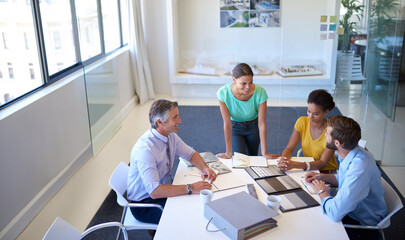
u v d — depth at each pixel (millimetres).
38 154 3240
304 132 2758
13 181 2879
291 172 2416
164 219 1896
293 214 1938
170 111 2232
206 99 6285
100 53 4965
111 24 5527
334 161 2773
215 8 5824
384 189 2217
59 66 4023
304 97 4578
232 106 2977
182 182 2268
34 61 3514
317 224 1861
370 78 3969
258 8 5734
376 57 3900
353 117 4098
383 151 4074
